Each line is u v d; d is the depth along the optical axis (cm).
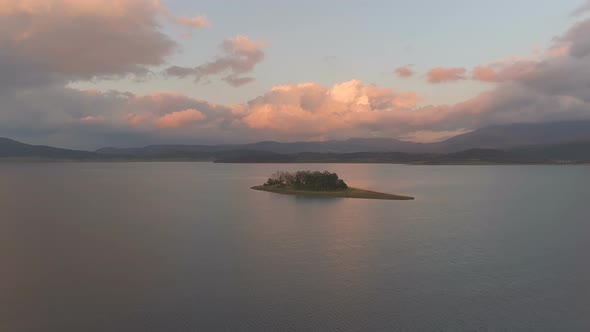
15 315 4034
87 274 5297
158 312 4134
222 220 9625
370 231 8288
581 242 7381
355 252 6531
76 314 4069
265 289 4800
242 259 6062
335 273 5428
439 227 8825
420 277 5294
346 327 3869
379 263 5903
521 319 4091
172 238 7556
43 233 8000
